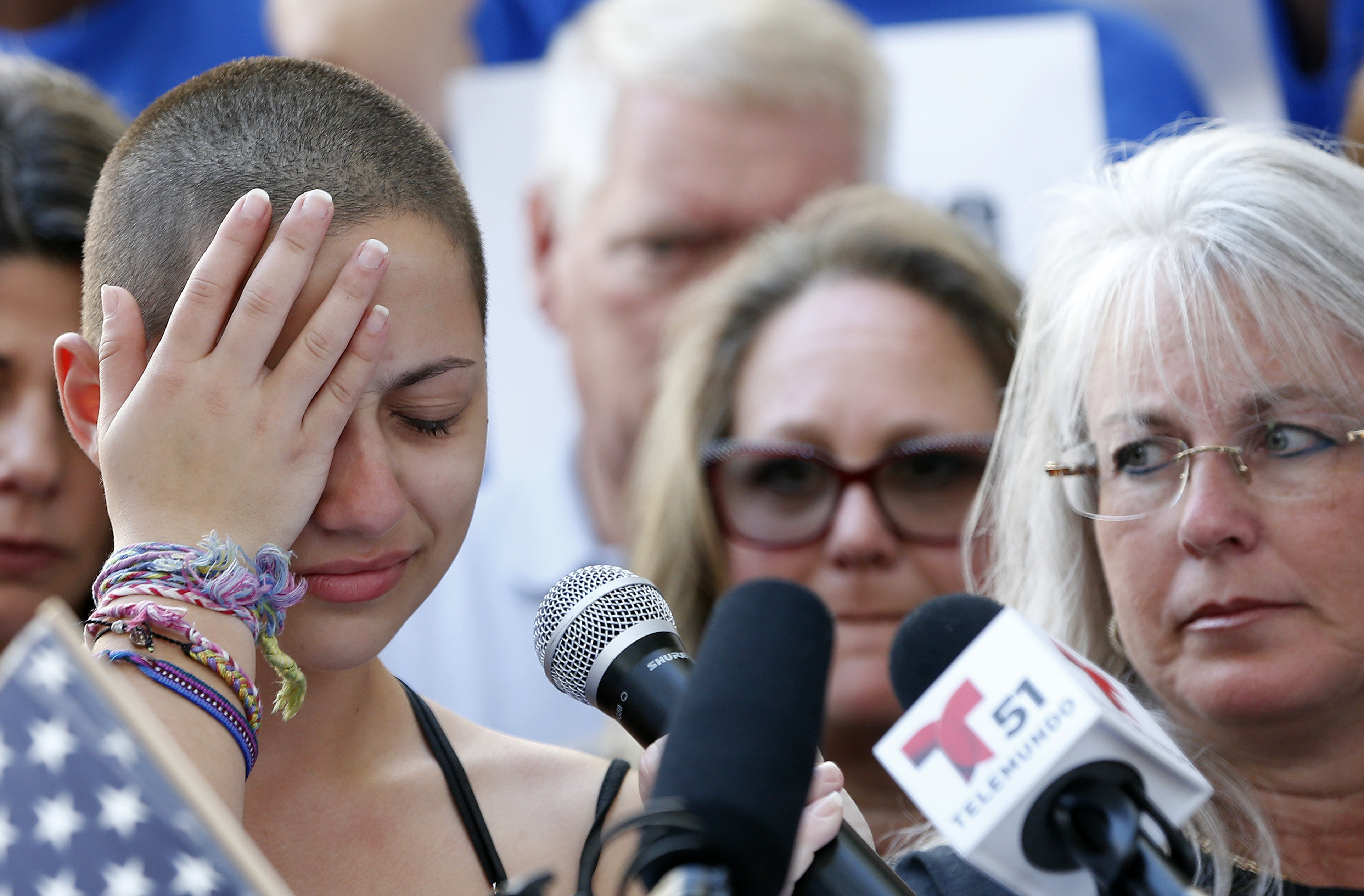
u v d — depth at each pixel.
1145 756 4.24
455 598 12.77
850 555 10.71
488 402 6.04
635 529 11.92
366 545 5.41
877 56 13.52
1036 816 4.19
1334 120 14.33
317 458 5.27
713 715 4.15
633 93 13.60
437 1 13.77
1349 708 6.44
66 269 8.51
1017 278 11.77
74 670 4.07
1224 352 6.41
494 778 6.16
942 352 11.20
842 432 10.91
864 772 10.55
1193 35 14.74
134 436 5.25
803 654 4.32
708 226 13.45
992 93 13.42
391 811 5.86
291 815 5.71
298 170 5.46
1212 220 6.65
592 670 5.48
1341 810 6.77
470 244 5.82
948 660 5.02
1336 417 6.34
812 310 11.47
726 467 11.15
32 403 8.35
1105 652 7.40
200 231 5.47
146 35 13.57
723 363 11.59
